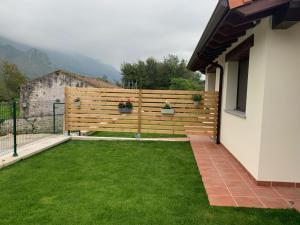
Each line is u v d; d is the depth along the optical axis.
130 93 9.75
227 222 3.68
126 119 9.82
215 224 3.63
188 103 9.57
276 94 4.95
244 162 6.12
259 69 5.26
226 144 8.23
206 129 9.51
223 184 5.20
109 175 5.65
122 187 4.96
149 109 9.74
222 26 4.61
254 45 5.60
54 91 26.02
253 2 3.83
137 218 3.77
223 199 4.47
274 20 4.63
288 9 4.00
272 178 5.09
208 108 9.44
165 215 3.86
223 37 5.63
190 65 11.78
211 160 7.01
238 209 4.09
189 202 4.32
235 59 7.73
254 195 4.66
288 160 5.02
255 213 3.96
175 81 31.08
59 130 11.70
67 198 4.42
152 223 3.63
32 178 5.42
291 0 3.84
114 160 6.88
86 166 6.31
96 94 9.84
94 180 5.33
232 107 8.33
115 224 3.60
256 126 5.32
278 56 4.88
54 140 9.04
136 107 9.77
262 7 3.86
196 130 9.58
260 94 5.14
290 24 4.45
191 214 3.91
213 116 9.42
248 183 5.28
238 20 4.32
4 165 6.17
